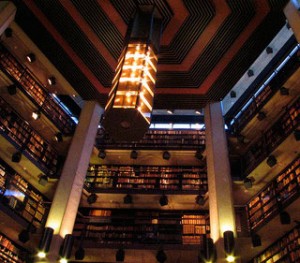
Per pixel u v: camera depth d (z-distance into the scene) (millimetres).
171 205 11359
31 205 10195
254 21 9234
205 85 10727
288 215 8375
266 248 9555
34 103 11117
